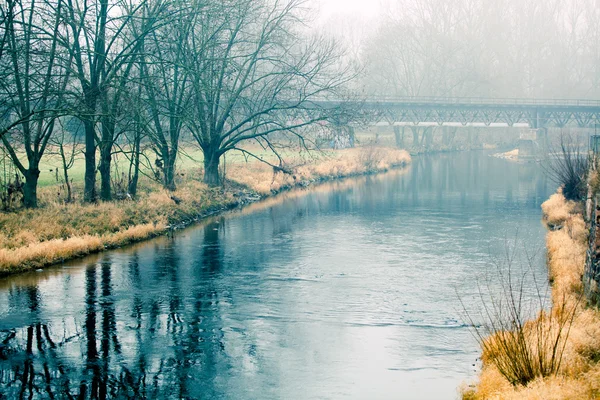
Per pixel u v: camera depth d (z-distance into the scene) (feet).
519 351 44.55
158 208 118.73
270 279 79.51
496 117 279.69
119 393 47.37
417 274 81.30
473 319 63.16
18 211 101.91
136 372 51.08
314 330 60.90
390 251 95.30
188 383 49.16
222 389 48.11
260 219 126.41
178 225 117.08
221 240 104.47
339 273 82.28
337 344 57.16
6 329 60.59
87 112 100.58
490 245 98.63
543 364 42.86
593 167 94.79
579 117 277.44
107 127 115.03
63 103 105.60
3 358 53.72
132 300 70.18
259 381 49.37
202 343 57.52
